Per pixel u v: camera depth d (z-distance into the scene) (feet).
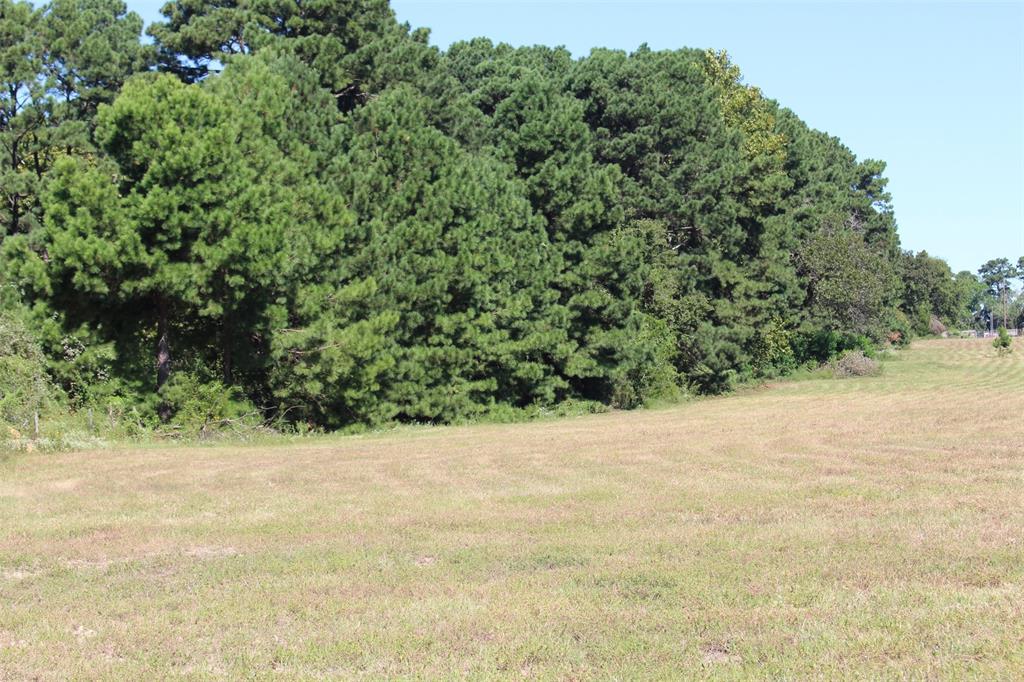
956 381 178.19
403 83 137.18
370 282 97.76
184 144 82.12
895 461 58.85
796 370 217.97
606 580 30.73
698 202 165.17
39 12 126.21
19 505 47.44
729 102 214.69
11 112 120.88
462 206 114.83
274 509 45.88
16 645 25.21
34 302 84.43
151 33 155.22
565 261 138.00
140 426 86.79
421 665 23.27
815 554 33.42
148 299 90.43
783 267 196.44
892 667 22.04
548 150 137.39
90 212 81.41
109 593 30.35
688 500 46.14
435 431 102.12
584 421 115.75
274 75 104.53
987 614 25.63
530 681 22.08
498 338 119.65
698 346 166.20
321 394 96.37
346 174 106.22
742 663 22.85
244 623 26.84
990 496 44.37
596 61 167.32
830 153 307.37
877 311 219.00
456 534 39.14
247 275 86.58
